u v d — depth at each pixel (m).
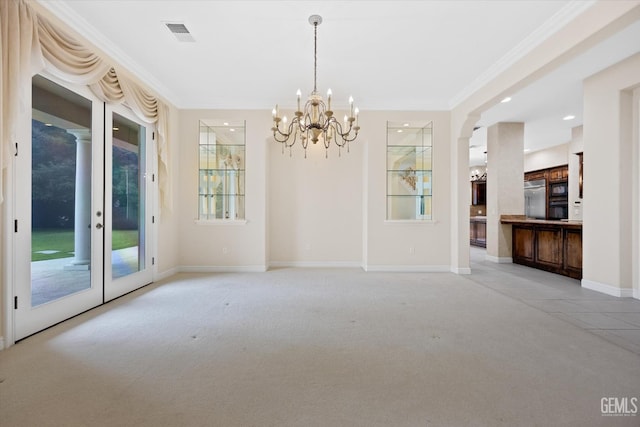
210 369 1.84
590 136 3.76
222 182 5.00
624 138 3.41
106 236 3.16
